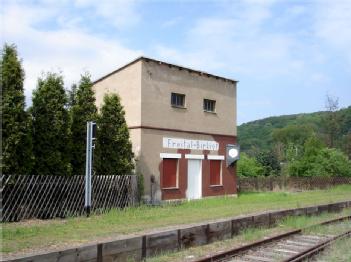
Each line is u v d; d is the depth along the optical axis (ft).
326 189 128.47
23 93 54.90
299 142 304.50
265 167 154.40
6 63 53.72
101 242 33.45
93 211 60.29
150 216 55.52
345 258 37.24
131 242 35.68
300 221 57.36
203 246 42.47
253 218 52.19
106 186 63.77
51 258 29.66
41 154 57.57
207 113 91.76
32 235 40.57
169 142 82.48
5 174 52.08
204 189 88.99
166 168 82.12
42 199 54.85
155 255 37.60
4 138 52.26
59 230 43.83
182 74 86.58
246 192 110.73
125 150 70.33
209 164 91.15
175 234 40.19
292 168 143.74
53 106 59.11
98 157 65.92
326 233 50.93
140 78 78.38
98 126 67.56
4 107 52.54
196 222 49.93
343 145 220.64
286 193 108.58
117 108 70.23
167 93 83.15
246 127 429.38
